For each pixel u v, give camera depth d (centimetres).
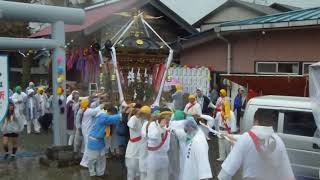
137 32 1503
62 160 1226
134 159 984
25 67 2658
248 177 566
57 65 1220
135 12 1588
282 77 1091
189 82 1892
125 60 1439
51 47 1193
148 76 1477
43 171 1177
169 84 1809
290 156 909
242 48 1777
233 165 569
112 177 1119
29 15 1112
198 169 718
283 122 921
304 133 896
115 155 1337
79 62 1900
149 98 1463
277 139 573
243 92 1691
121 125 1150
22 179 1093
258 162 564
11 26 2700
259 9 2541
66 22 1206
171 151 888
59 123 1252
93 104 1289
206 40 1889
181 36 2369
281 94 1172
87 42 2039
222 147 1255
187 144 745
